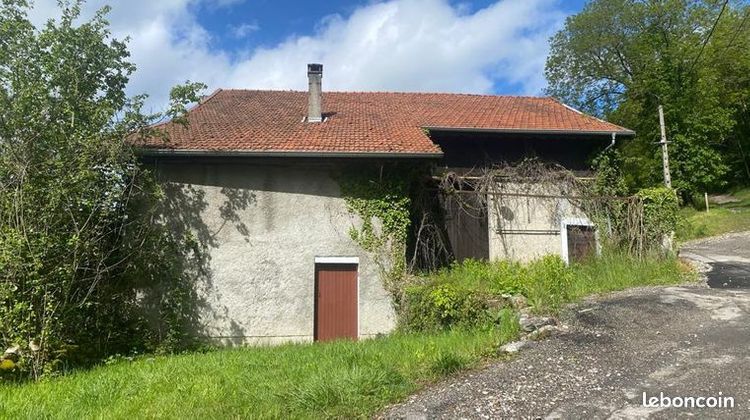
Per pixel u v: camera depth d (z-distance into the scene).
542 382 5.58
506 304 9.00
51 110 8.71
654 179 29.42
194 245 10.80
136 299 10.46
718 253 17.19
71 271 8.22
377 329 10.88
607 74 35.09
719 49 30.73
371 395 5.46
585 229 14.07
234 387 6.12
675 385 5.29
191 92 10.12
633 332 7.30
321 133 12.15
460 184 13.52
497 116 15.34
